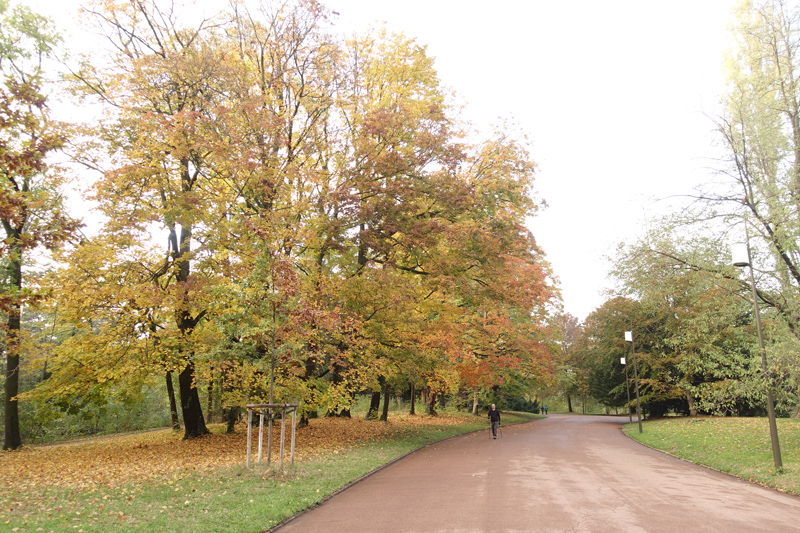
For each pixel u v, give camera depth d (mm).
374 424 27000
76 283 15258
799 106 14984
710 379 32750
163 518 7668
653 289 17156
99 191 15344
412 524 7676
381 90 22406
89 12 17562
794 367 12836
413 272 22109
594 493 9938
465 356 24719
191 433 19922
